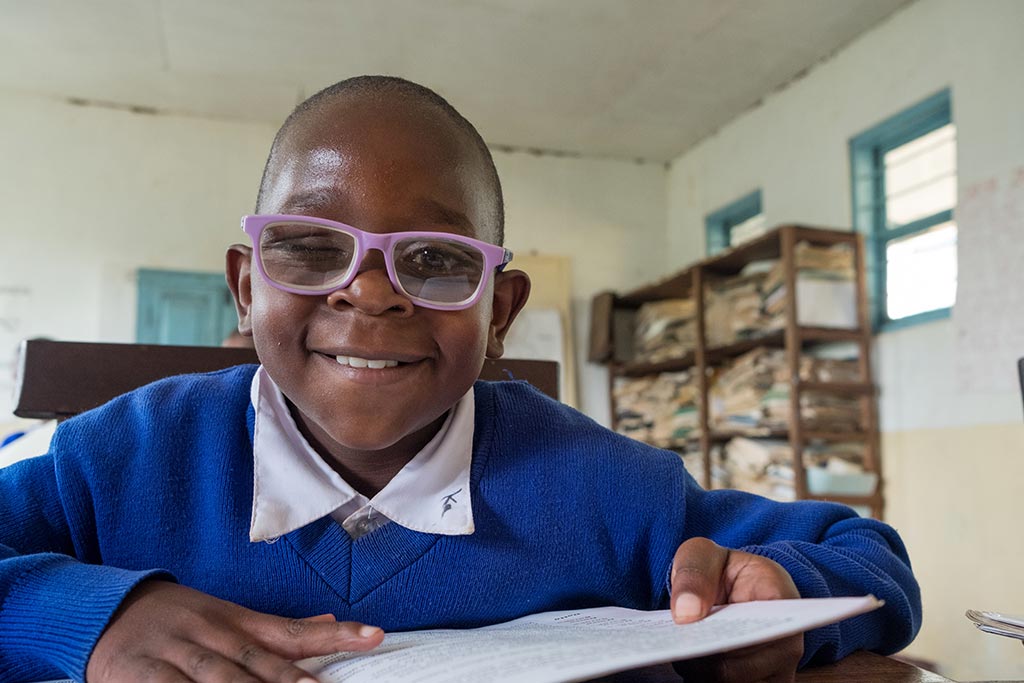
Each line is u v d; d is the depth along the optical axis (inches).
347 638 18.1
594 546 28.6
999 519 119.2
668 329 188.1
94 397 37.1
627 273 215.8
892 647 27.2
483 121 195.8
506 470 28.4
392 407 24.2
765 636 15.6
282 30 155.0
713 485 164.2
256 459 26.4
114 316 181.2
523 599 27.7
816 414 138.5
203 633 18.2
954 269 128.0
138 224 186.2
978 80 126.8
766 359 149.8
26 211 180.5
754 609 19.2
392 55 164.4
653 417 189.9
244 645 17.9
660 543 29.3
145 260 185.5
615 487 29.3
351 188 23.9
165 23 153.1
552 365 42.7
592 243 214.5
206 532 26.5
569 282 208.8
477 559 27.0
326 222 23.6
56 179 183.2
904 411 137.3
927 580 130.6
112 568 21.3
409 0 144.7
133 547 26.7
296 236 23.9
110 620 18.7
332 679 17.6
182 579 26.5
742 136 190.1
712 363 175.6
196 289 186.1
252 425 27.4
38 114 183.8
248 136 195.8
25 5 147.2
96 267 182.7
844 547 28.3
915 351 135.9
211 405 28.5
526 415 30.3
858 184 152.3
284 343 24.2
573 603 29.1
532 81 175.3
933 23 136.7
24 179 181.3
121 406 29.4
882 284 147.3
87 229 183.3
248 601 25.8
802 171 168.4
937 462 130.1
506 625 24.6
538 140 207.8
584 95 181.8
